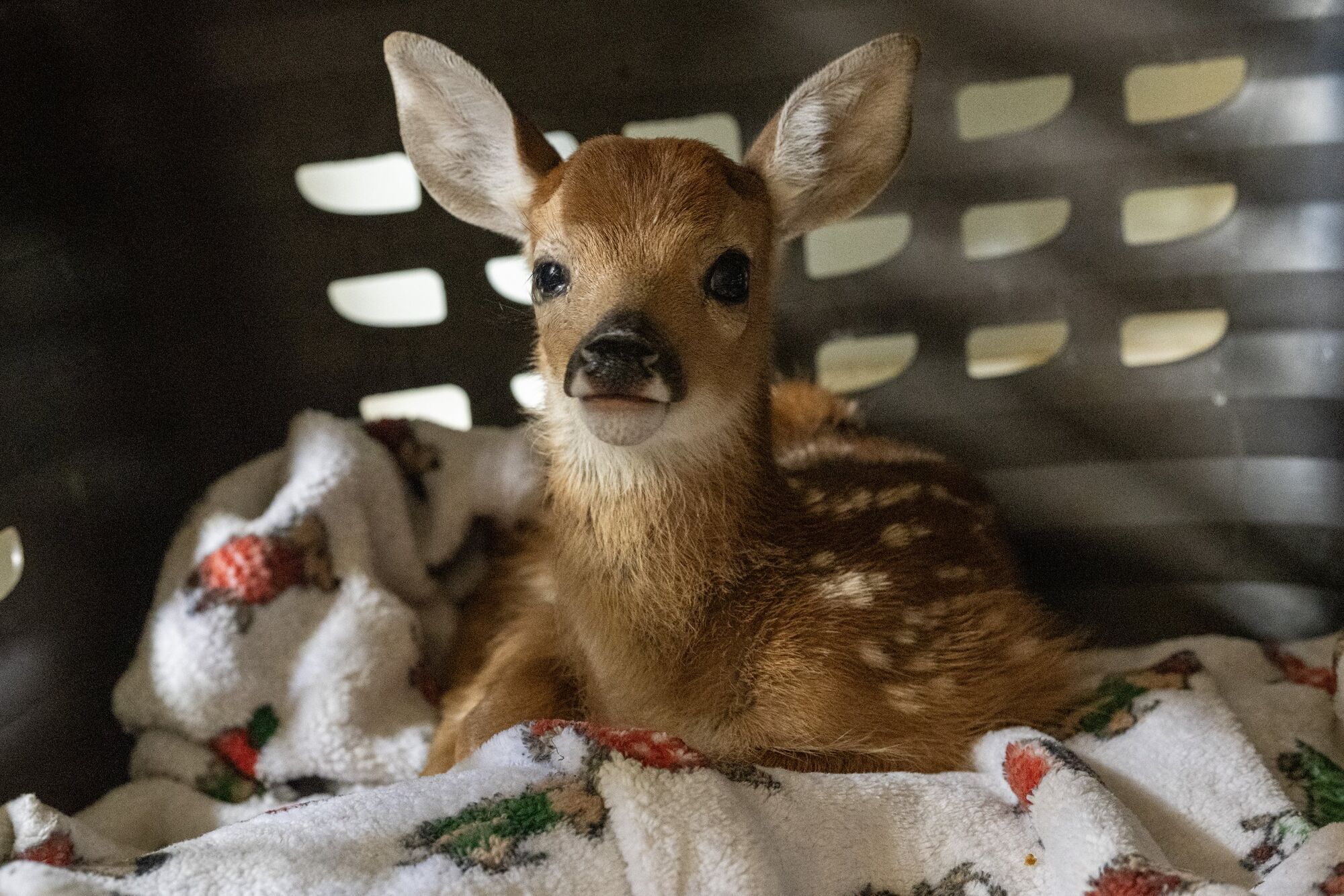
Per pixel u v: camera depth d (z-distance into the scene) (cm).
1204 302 74
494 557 76
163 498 71
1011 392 77
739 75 73
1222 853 53
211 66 71
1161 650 69
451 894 47
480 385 76
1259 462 75
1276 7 70
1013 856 52
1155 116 76
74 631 64
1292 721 61
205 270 72
